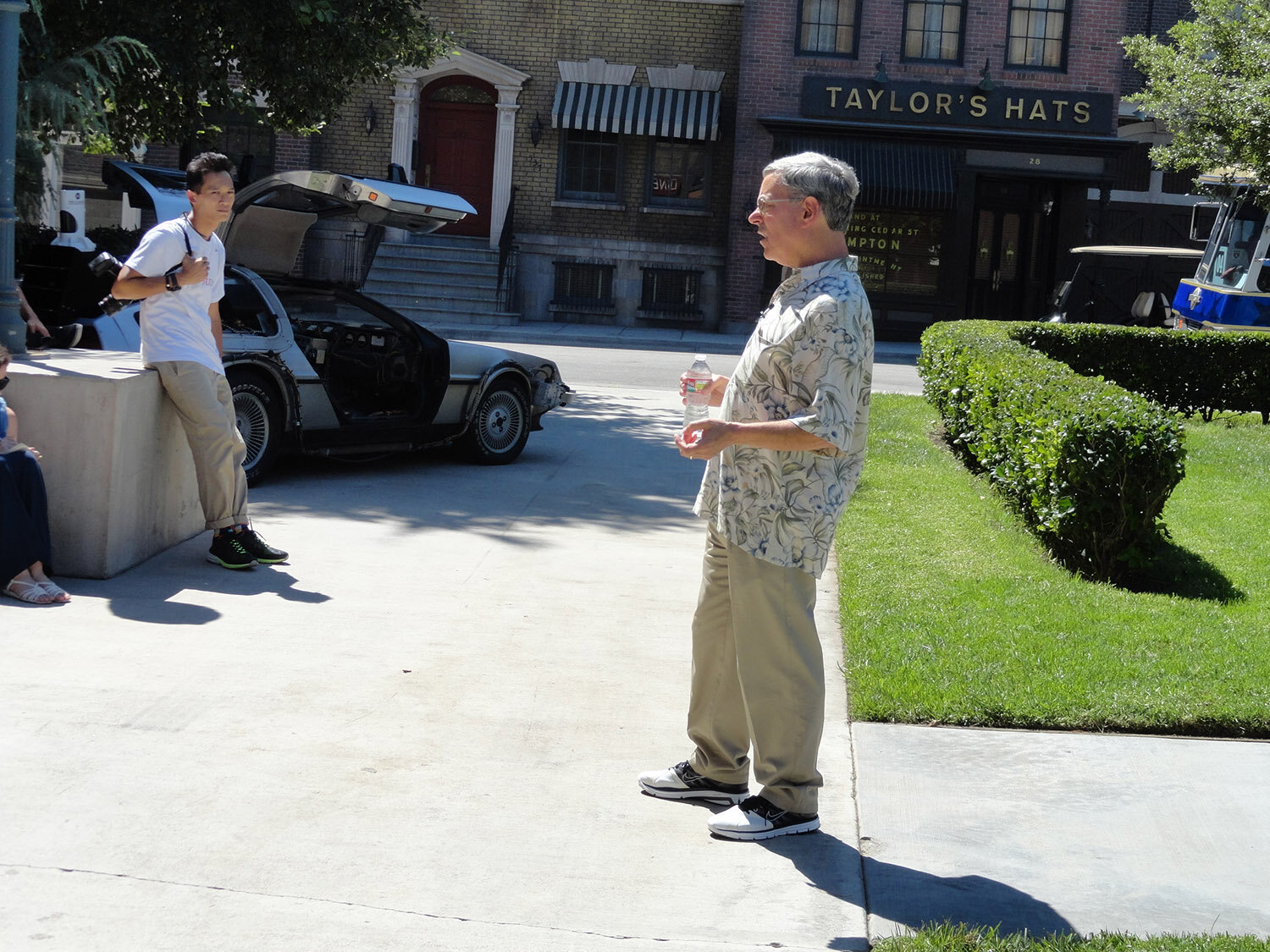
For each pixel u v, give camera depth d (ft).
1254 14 58.95
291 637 17.37
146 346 20.44
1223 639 18.60
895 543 24.39
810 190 11.49
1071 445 22.68
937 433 40.04
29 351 21.95
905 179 79.20
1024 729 15.29
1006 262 84.64
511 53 83.25
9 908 10.20
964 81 80.69
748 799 12.43
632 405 46.60
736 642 12.18
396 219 29.71
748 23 80.28
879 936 10.49
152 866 11.02
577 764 13.79
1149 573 23.21
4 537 17.97
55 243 35.81
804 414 11.51
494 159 83.41
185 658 16.21
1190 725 15.29
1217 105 58.39
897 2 80.02
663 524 26.53
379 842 11.70
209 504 20.70
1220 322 60.39
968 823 12.67
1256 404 48.78
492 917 10.52
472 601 19.74
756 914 10.78
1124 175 89.10
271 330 27.96
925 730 15.17
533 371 33.71
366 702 15.15
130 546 20.27
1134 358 48.93
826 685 16.74
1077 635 18.60
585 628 18.70
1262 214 61.36
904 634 18.29
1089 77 80.79
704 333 83.56
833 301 11.39
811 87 80.18
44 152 35.91
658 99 82.43
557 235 84.38
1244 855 12.08
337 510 25.95
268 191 28.50
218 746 13.60
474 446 32.32
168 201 30.04
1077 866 11.80
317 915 10.39
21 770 12.71
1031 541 25.57
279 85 42.98
